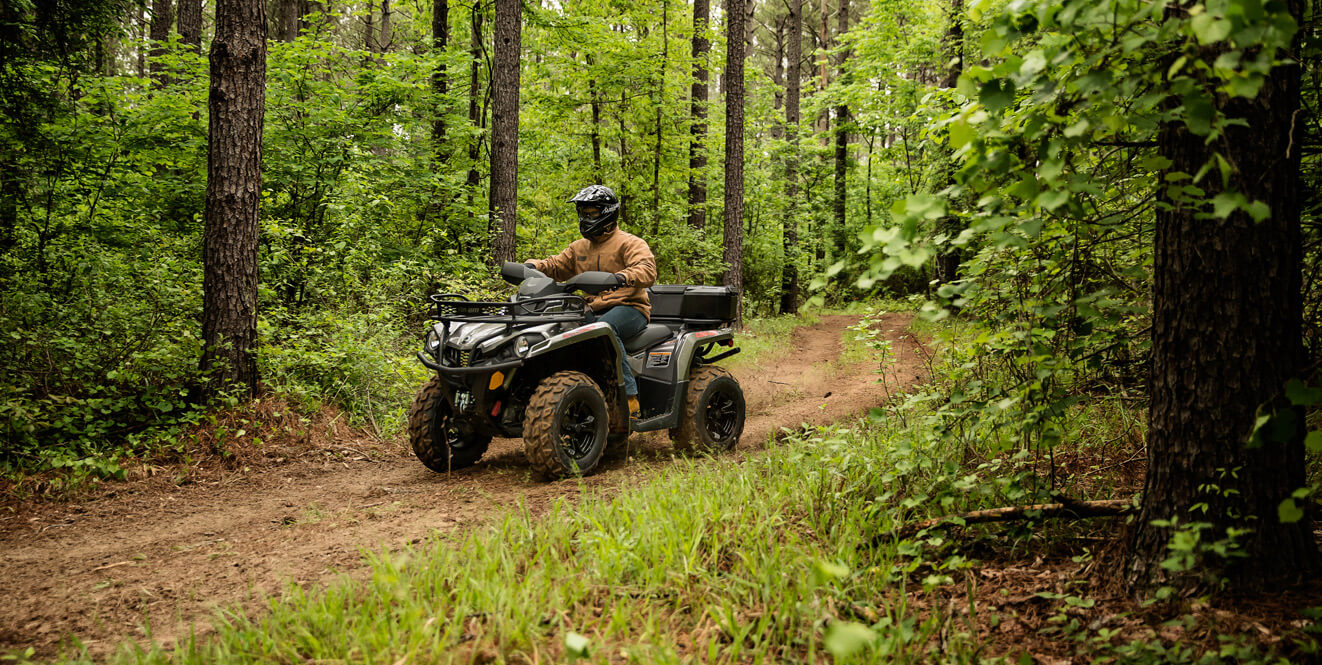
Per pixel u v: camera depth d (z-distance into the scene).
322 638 2.34
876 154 20.11
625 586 2.68
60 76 7.61
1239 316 2.33
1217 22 1.53
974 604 2.58
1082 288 2.90
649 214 16.33
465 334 4.59
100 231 8.07
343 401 6.28
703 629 2.40
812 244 23.25
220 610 2.69
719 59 16.31
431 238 10.51
